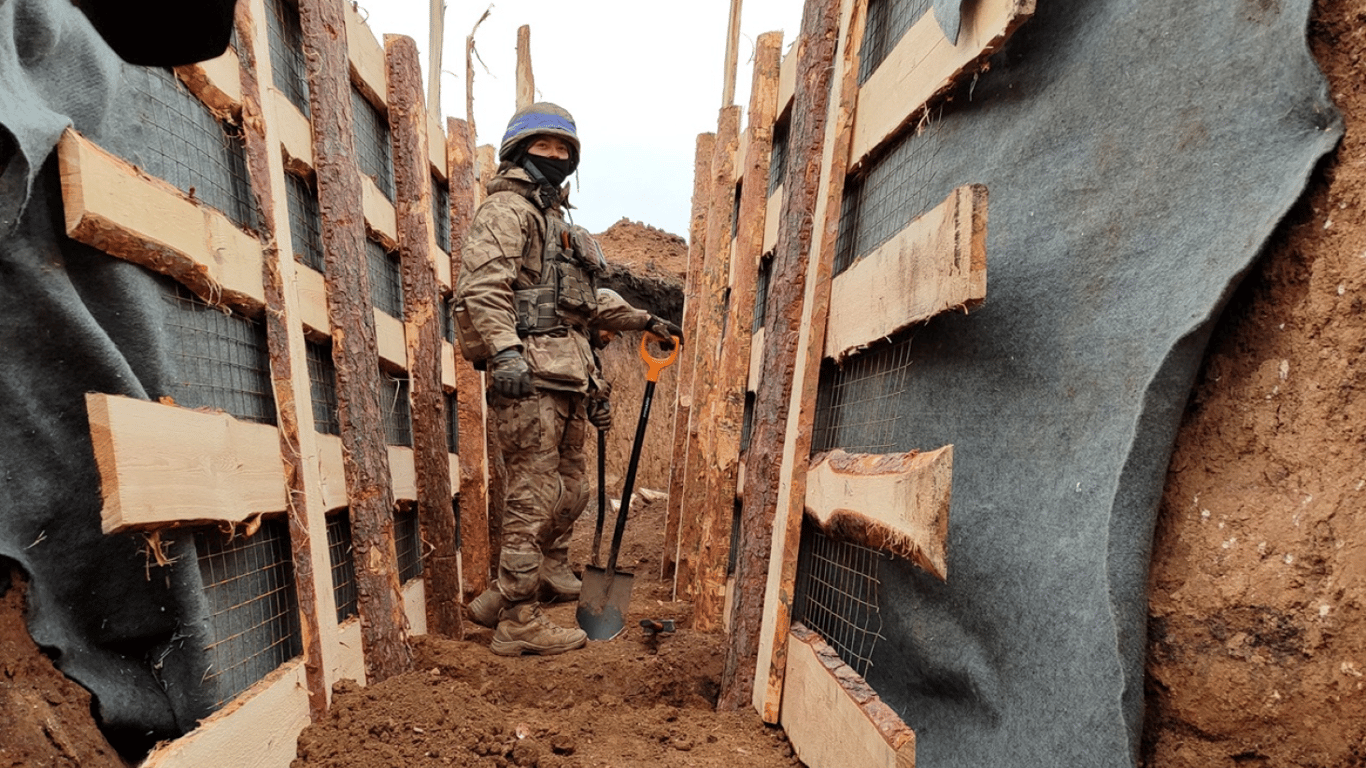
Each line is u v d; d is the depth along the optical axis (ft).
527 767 7.27
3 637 4.81
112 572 5.44
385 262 12.34
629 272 32.86
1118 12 4.90
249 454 6.69
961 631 5.64
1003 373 5.46
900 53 7.16
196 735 5.62
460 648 10.37
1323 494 3.78
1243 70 4.09
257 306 7.40
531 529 10.74
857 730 5.93
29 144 4.65
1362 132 3.74
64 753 4.66
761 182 13.21
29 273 4.94
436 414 12.28
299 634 7.90
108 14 4.21
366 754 7.06
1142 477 4.25
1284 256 4.01
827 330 8.06
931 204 6.52
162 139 6.31
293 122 8.93
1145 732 4.30
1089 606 4.34
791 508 8.00
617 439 31.22
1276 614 3.89
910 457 5.82
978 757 5.31
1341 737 3.65
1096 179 4.88
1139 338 4.33
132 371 5.52
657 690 9.57
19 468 4.98
